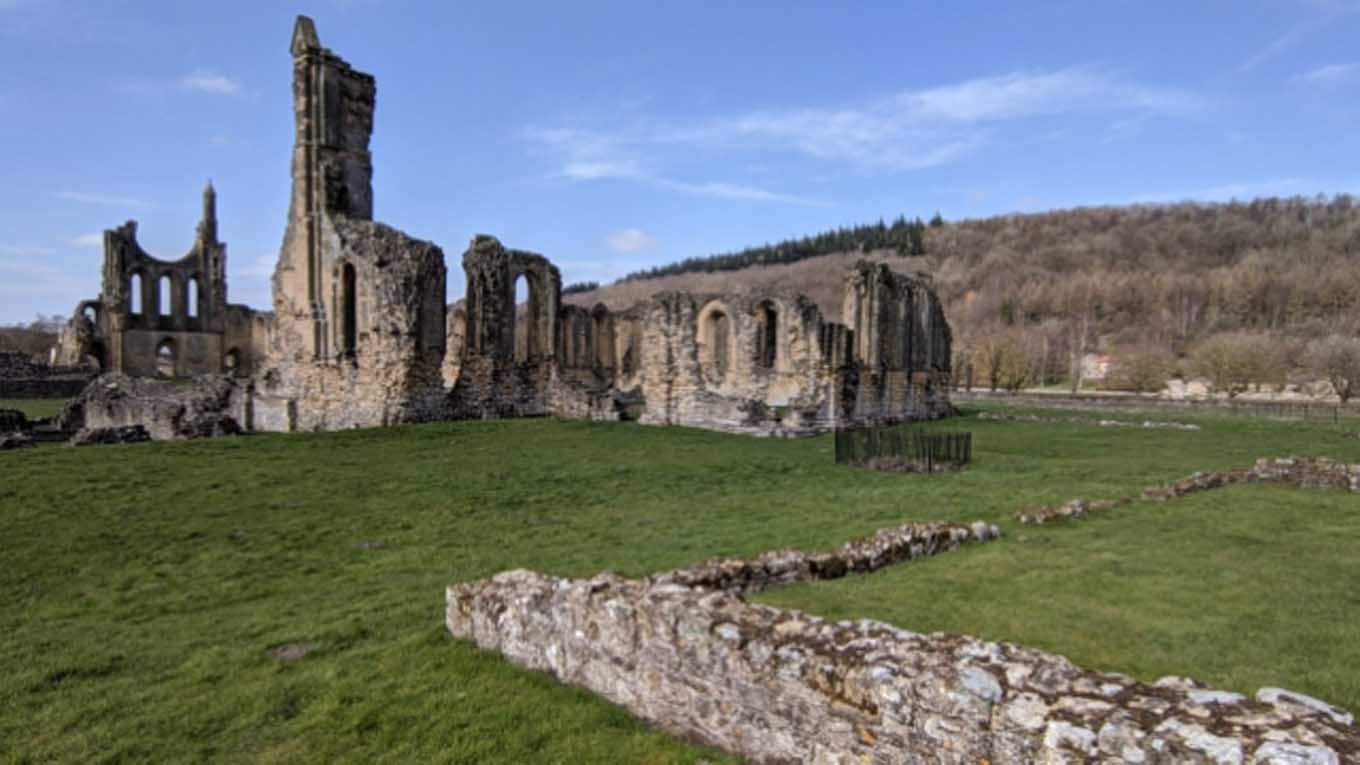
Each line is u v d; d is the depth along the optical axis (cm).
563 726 686
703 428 3219
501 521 1534
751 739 619
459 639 894
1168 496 1831
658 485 1947
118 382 3644
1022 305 13588
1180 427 4128
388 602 1054
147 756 670
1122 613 995
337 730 698
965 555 1291
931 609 1006
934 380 4862
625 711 712
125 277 6191
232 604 1070
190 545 1336
